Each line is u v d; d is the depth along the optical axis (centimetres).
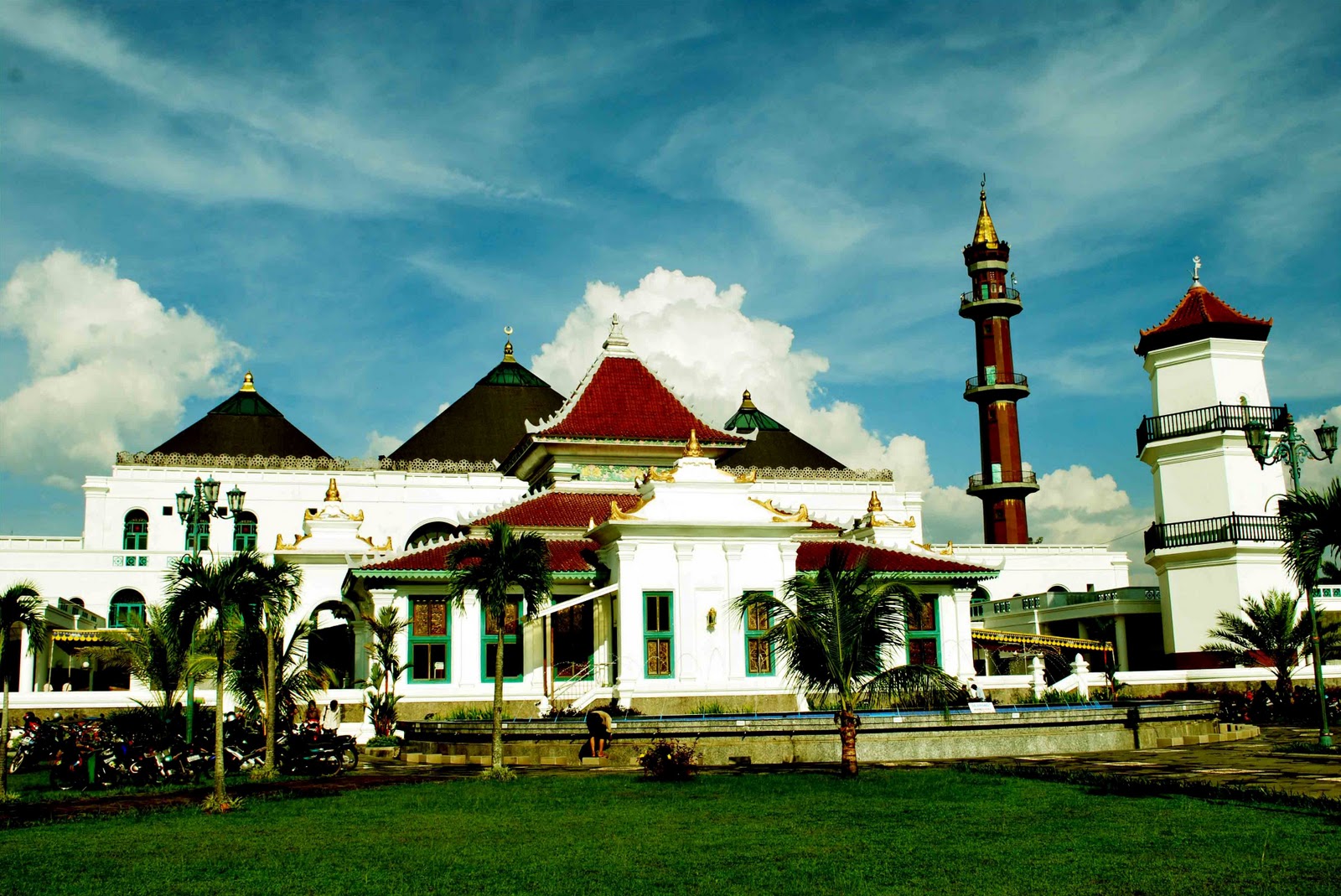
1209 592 5138
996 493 8194
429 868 1536
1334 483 3008
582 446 4409
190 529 3375
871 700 2667
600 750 2872
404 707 3656
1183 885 1367
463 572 3097
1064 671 5622
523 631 3778
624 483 4434
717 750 2881
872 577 2661
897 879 1432
